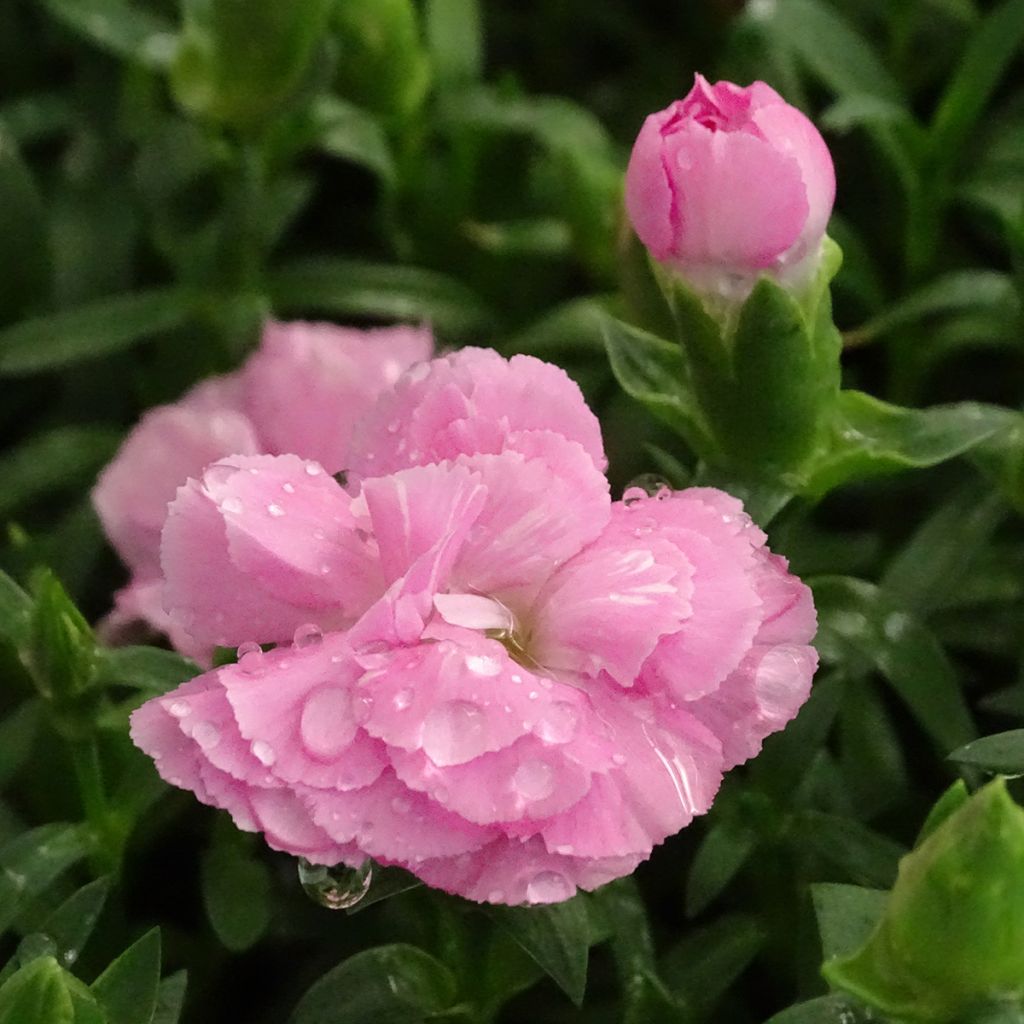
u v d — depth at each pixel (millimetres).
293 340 308
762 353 283
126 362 348
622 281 309
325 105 344
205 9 329
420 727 257
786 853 296
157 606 305
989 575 314
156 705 264
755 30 345
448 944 288
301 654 264
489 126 355
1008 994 259
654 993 287
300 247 365
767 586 270
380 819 258
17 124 358
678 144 276
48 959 264
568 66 400
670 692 264
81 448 336
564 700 260
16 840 294
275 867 313
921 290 340
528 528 267
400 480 261
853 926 271
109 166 358
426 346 312
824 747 305
